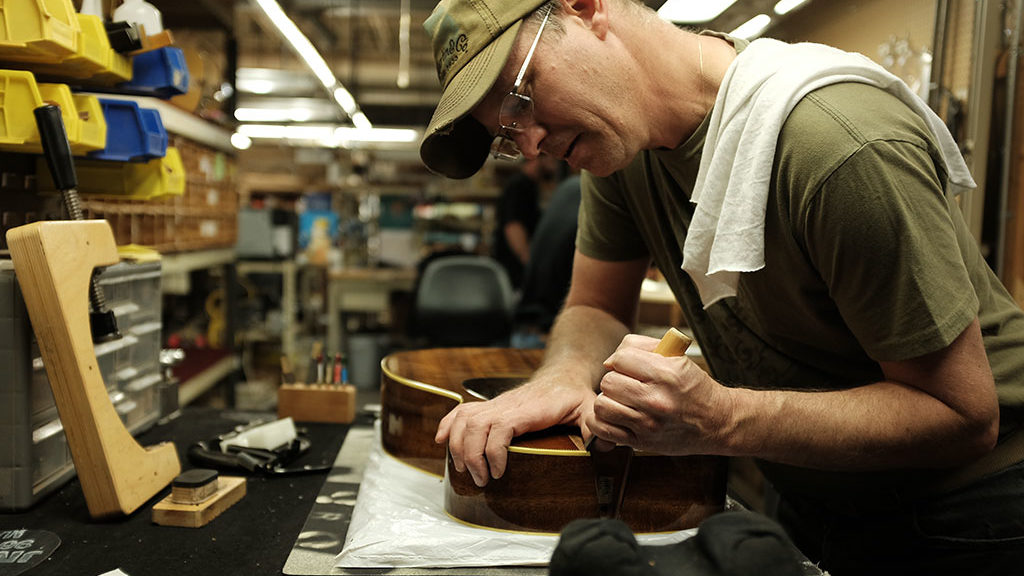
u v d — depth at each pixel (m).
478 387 1.03
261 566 0.70
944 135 0.79
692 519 0.80
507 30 0.77
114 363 1.03
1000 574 0.83
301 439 1.09
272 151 10.25
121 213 1.54
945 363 0.69
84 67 0.96
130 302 1.09
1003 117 1.43
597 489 0.78
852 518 0.95
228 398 2.52
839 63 0.74
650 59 0.82
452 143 0.93
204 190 2.19
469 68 0.77
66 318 0.76
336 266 5.89
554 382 0.91
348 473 0.98
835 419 0.71
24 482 0.81
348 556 0.70
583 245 1.21
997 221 1.47
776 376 0.95
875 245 0.66
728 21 2.18
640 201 1.07
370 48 7.82
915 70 1.48
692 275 0.84
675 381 0.67
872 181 0.65
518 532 0.77
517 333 2.90
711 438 0.69
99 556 0.71
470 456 0.78
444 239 6.56
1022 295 1.48
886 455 0.72
